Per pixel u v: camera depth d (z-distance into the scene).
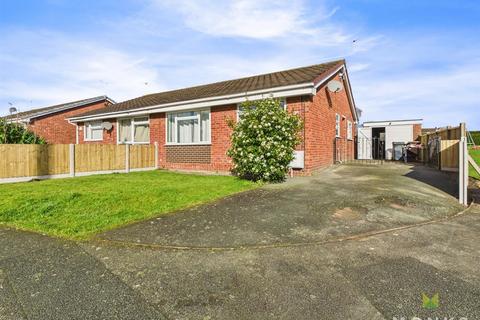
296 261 3.21
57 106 24.78
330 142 12.52
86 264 3.16
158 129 13.55
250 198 6.15
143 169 12.93
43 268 3.06
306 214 4.94
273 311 2.29
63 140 22.81
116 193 6.58
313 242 3.76
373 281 2.75
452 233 4.11
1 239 3.93
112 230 4.23
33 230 4.27
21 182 8.87
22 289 2.64
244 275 2.90
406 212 5.10
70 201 5.82
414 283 2.70
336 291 2.58
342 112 15.09
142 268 3.06
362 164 13.13
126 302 2.43
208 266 3.10
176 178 9.53
